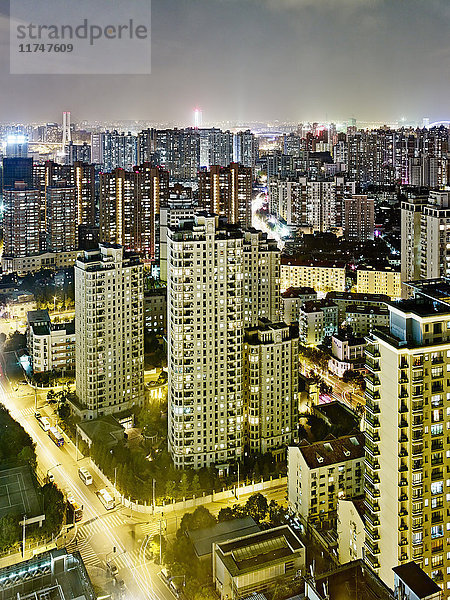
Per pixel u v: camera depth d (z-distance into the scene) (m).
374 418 158.75
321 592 118.50
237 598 169.12
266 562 176.38
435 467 152.75
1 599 118.94
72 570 126.50
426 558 154.62
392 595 116.69
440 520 154.62
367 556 167.00
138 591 188.00
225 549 181.88
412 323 150.75
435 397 150.75
